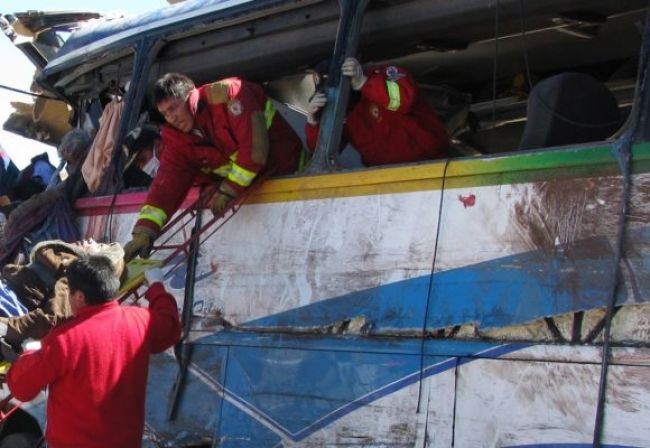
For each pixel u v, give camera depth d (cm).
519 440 376
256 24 583
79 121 751
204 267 534
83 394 388
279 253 493
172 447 519
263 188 511
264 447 474
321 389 455
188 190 552
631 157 364
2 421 562
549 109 423
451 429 399
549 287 379
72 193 671
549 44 554
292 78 609
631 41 545
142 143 636
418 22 505
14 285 515
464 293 407
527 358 380
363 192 460
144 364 407
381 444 423
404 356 423
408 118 491
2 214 759
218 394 505
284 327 481
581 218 374
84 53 698
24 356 393
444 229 421
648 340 348
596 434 353
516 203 396
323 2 541
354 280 453
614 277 359
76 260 407
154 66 651
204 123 515
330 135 489
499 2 476
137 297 534
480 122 653
